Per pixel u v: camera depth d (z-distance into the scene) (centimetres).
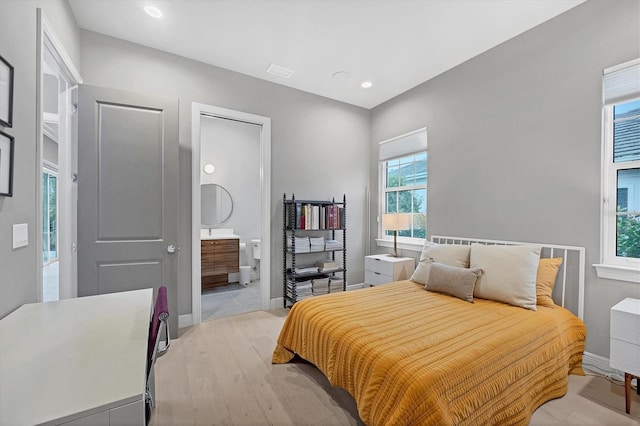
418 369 124
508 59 259
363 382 140
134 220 238
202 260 415
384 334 157
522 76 249
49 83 272
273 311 335
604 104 204
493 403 132
